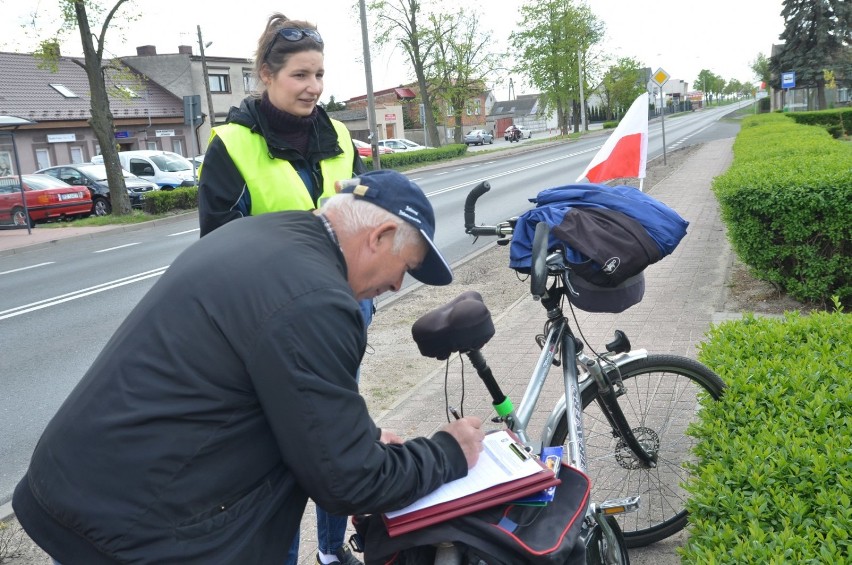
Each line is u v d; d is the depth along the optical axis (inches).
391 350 262.8
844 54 2005.4
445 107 2358.5
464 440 78.1
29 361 298.7
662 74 919.7
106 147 875.4
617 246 106.4
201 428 65.2
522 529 77.6
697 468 104.0
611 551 101.7
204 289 66.7
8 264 604.7
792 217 256.5
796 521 81.4
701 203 561.6
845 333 132.1
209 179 112.0
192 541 65.4
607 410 123.4
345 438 65.3
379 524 78.2
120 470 64.5
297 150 116.6
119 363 67.0
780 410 106.8
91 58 856.9
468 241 514.0
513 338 257.6
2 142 847.1
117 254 599.8
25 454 208.2
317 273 67.5
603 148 204.8
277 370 63.5
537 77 2600.9
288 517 71.7
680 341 237.3
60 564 68.2
